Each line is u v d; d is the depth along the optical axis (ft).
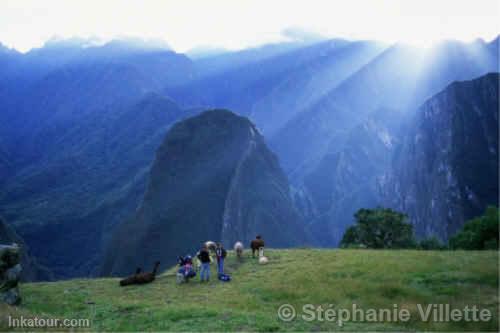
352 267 71.51
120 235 611.47
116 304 56.75
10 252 60.18
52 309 56.85
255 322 43.83
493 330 44.27
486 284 56.54
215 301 57.52
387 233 161.68
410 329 44.11
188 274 72.23
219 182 627.87
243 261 86.48
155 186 654.94
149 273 76.38
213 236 581.53
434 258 73.87
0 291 56.90
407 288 57.21
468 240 132.26
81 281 81.71
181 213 599.98
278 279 67.72
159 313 48.83
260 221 572.92
